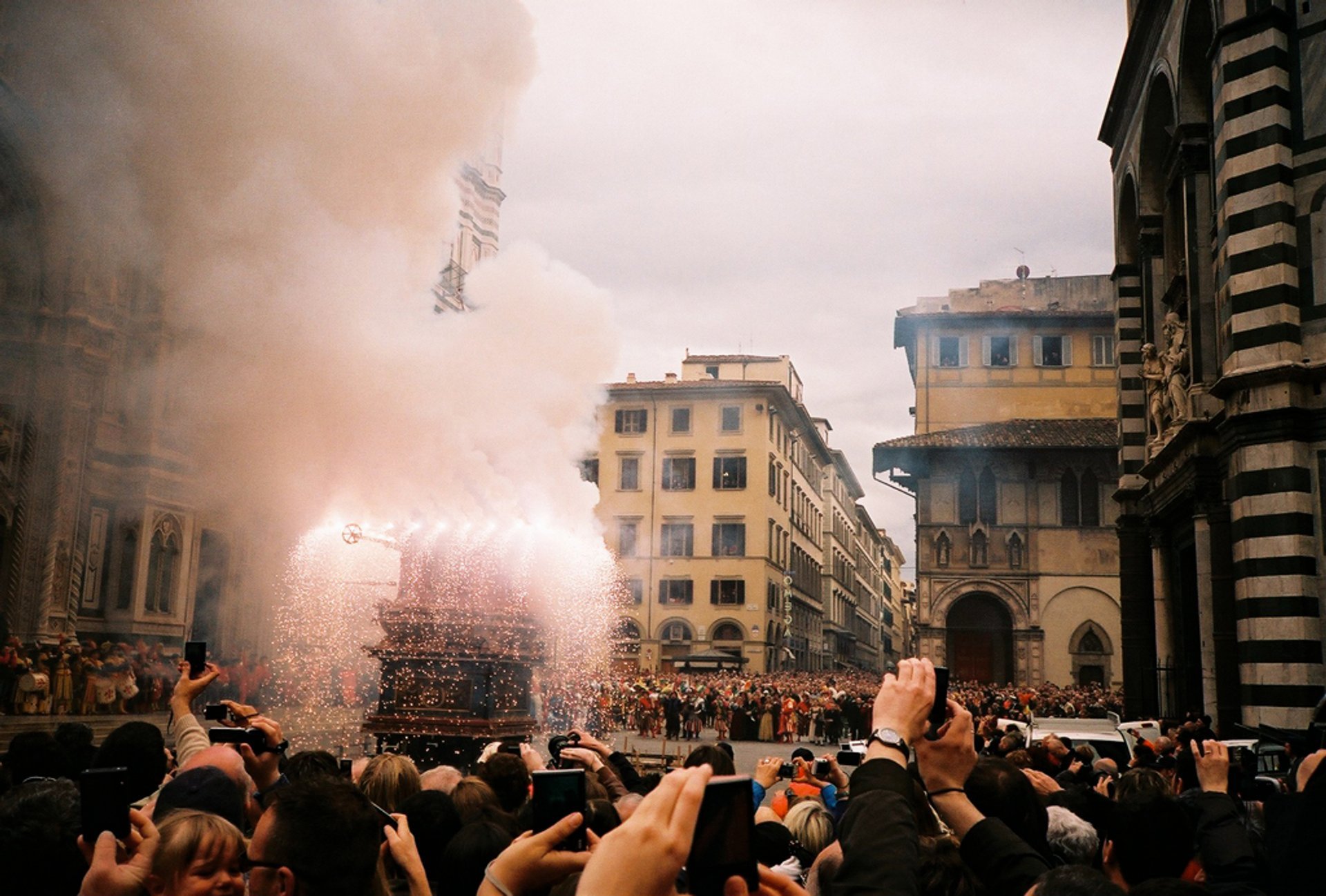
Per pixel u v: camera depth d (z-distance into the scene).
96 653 26.05
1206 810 4.91
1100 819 6.05
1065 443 49.69
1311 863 3.66
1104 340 55.06
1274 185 20.00
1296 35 20.33
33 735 6.00
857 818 2.78
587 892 1.88
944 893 3.74
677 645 62.34
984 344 55.72
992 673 50.94
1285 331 19.67
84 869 3.74
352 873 2.96
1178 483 24.61
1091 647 49.44
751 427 63.41
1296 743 11.35
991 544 50.72
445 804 4.93
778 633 66.25
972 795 4.27
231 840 3.42
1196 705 26.80
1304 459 19.42
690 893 2.02
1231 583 21.08
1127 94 30.80
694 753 6.85
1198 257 23.48
